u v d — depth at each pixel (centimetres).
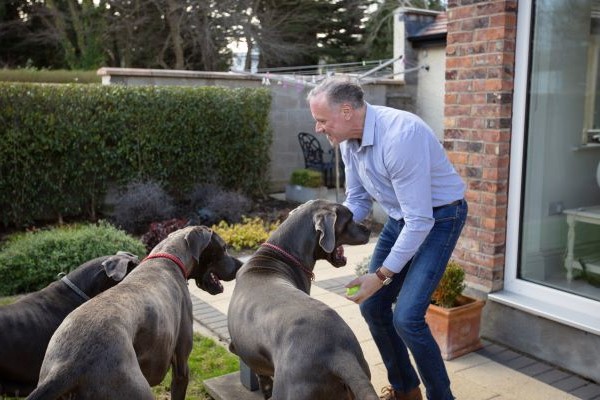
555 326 388
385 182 296
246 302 271
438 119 1261
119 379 213
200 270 334
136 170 888
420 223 275
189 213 864
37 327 302
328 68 1573
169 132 900
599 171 465
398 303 300
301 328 238
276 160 1142
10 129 790
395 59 1079
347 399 237
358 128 285
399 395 337
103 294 251
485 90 421
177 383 294
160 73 993
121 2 1958
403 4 2159
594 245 425
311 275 313
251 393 352
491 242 426
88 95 838
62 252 572
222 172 962
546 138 430
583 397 349
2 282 553
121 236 620
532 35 409
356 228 311
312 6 2242
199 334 459
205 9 1895
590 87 453
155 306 258
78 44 2047
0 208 810
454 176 303
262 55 2128
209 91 927
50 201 839
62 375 205
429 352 296
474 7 423
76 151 840
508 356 405
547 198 435
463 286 408
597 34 455
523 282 423
